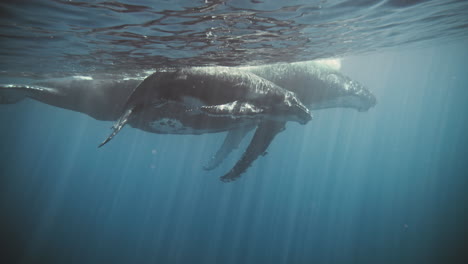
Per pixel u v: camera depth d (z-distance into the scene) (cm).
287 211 5119
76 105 941
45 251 3716
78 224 5066
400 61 3981
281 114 715
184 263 3544
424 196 5131
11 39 802
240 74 687
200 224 4747
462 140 12600
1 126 7612
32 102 4366
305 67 999
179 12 579
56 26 668
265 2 558
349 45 1145
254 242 3947
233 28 713
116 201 7656
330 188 7619
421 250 3206
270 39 841
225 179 712
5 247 3656
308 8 634
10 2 522
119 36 747
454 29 1347
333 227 4312
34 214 5572
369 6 689
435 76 6931
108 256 3731
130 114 636
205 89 657
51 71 1308
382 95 9988
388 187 6500
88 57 987
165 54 940
